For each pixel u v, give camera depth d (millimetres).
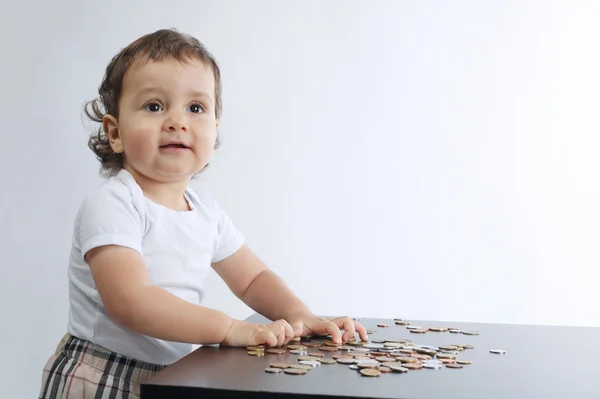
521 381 791
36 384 1912
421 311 2229
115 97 1186
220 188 2168
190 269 1149
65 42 1949
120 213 1068
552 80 2227
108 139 1233
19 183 1899
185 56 1161
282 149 2184
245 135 2172
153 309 977
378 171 2207
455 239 2230
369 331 1124
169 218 1147
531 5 2217
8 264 1889
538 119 2229
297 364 846
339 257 2207
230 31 2148
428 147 2217
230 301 2156
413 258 2225
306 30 2178
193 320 969
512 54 2223
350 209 2207
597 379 809
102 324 1075
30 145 1910
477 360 908
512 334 1119
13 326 1894
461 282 2236
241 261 1282
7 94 1891
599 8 2223
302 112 2186
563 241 2242
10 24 1896
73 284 1123
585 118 2230
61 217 1938
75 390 1044
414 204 2221
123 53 1198
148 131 1128
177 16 2094
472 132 2223
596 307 2244
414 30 2203
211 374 773
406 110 2209
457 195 2225
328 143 2195
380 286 2219
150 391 714
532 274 2244
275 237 2189
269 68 2170
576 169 2232
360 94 2197
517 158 2230
